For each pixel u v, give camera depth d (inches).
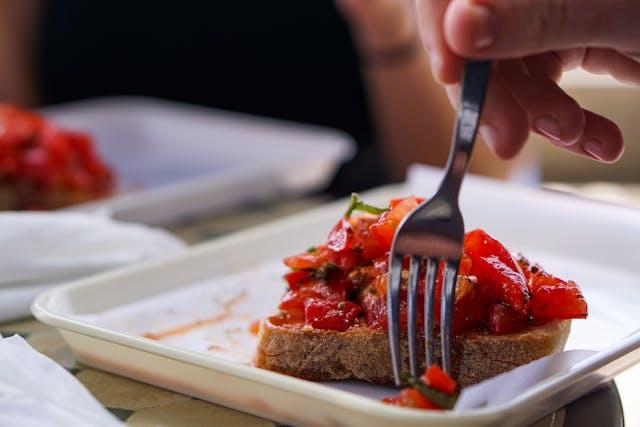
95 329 25.4
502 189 34.2
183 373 24.8
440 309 25.5
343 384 26.3
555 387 23.1
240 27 55.9
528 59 27.6
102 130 47.4
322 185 42.9
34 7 60.9
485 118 27.3
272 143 43.7
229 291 30.0
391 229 26.0
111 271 29.3
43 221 30.7
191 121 47.3
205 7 56.4
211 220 37.1
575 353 25.4
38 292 29.5
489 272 25.9
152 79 59.1
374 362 26.1
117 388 25.6
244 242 31.5
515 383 23.7
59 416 23.1
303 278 27.1
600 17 23.0
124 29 59.0
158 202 35.9
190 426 24.2
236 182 37.6
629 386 25.8
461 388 26.0
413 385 22.9
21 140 37.6
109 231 31.4
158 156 45.6
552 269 31.8
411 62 45.7
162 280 29.8
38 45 61.3
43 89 62.0
